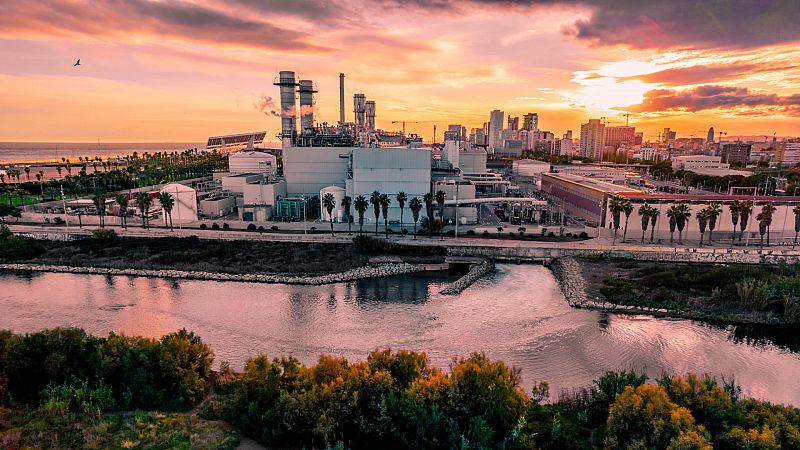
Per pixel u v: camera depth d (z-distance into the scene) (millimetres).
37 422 41656
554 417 44250
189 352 51594
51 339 51094
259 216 150375
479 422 38531
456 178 167375
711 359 64125
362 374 44188
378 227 141500
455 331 72438
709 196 132750
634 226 130625
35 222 145875
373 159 145750
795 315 74188
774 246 120000
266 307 82375
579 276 96750
